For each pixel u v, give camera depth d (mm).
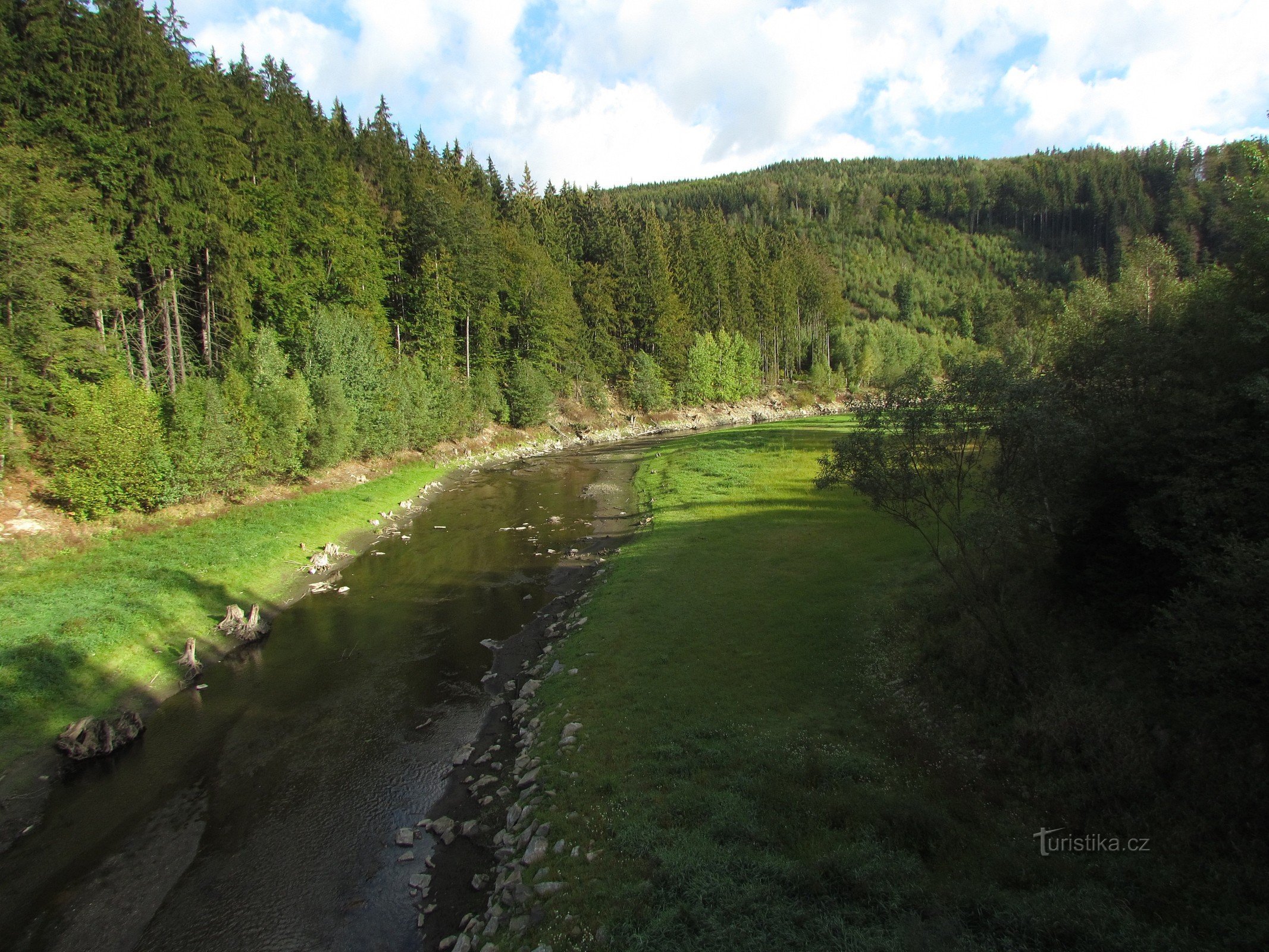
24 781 14727
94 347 30312
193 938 10633
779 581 24500
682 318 98438
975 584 15781
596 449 70500
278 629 23719
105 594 22516
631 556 29516
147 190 33875
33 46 30672
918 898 9219
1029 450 14109
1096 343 17094
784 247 131625
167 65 36875
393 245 63438
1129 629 14266
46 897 11594
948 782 12234
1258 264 13414
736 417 97750
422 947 10211
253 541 30172
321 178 54219
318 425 40500
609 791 13031
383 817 13594
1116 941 7891
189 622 22578
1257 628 9109
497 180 103312
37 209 26891
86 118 32156
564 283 84438
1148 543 12609
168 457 30688
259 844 12852
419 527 37750
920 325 152500
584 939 9297
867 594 22219
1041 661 14375
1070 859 9828
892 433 15266
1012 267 172625
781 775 12797
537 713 17000
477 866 11938
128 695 18484
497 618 24344
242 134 46938
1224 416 12930
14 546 24500
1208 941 7832
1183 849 9461
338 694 18922
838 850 10367
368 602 26250
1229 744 10555
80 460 27828
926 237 192125
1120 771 10859
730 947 8641
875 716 14992
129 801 14289
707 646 19453
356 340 49125
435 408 57281
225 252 39844
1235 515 11227
